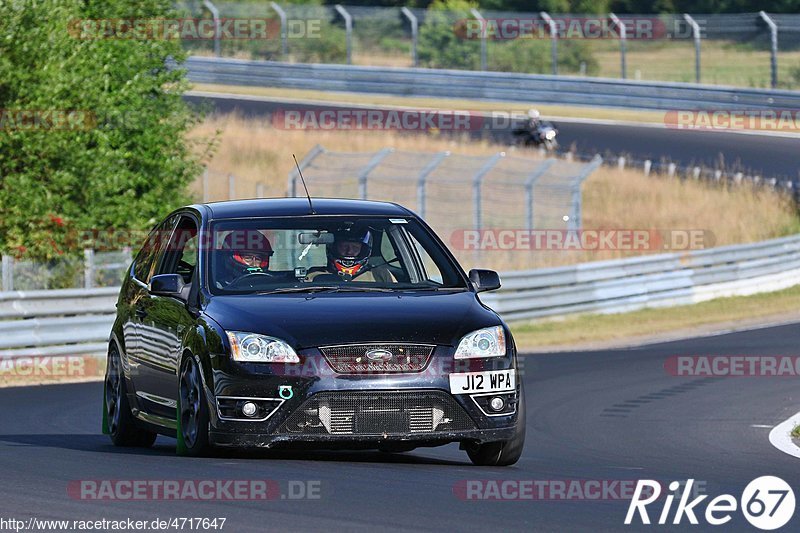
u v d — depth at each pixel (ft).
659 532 64.34
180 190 303.07
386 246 96.78
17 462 87.71
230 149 435.12
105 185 260.83
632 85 527.81
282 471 80.84
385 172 374.84
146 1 297.12
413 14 575.38
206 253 93.30
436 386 83.46
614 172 442.50
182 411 89.66
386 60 623.36
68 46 262.06
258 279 92.07
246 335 84.02
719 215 410.11
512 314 264.93
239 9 593.01
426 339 84.17
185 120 302.25
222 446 83.61
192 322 89.30
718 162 462.19
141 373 100.27
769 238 398.42
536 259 325.21
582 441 117.80
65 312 202.18
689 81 626.64
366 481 77.20
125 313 105.19
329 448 83.76
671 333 255.09
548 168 327.67
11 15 249.96
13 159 251.80
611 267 287.89
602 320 277.03
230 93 560.61
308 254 93.91
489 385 85.10
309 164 355.15
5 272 212.64
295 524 63.21
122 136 284.41
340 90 551.59
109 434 108.88
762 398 155.84
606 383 172.45
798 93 500.74
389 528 62.44
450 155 388.16
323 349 83.10
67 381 181.78
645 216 406.62
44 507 68.18
